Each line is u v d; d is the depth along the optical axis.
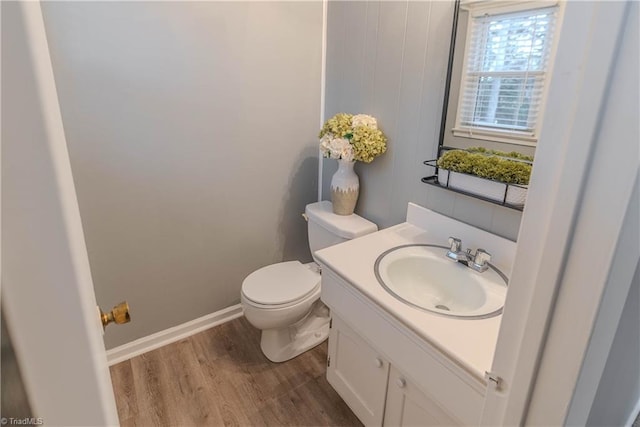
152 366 1.85
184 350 1.96
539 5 1.05
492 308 1.09
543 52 1.07
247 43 1.76
